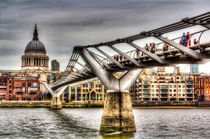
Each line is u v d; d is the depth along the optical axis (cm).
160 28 3662
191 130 7044
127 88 5672
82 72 8138
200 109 16700
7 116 10681
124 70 5844
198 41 3581
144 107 18175
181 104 18600
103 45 5497
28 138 5722
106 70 5756
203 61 4131
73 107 18138
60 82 13788
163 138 5719
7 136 5962
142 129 6844
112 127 5572
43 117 10275
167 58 4388
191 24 3309
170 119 9956
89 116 10794
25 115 11219
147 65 4956
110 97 5622
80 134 6053
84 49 5922
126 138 5362
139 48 4538
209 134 6412
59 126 7469
